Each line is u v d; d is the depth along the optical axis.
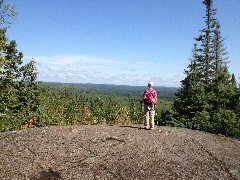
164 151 9.75
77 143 9.87
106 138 10.57
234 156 10.25
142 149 9.70
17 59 24.69
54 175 7.54
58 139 10.23
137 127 13.07
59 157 8.64
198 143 11.23
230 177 8.23
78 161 8.43
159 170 8.18
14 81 24.38
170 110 22.25
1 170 7.65
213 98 21.91
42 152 8.95
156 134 11.76
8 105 21.61
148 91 12.56
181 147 10.41
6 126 17.64
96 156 8.85
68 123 22.08
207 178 7.97
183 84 26.47
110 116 23.86
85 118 23.02
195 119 20.06
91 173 7.73
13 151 8.99
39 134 10.91
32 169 7.79
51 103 24.84
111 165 8.27
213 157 9.78
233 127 17.56
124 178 7.55
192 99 21.75
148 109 12.55
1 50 20.50
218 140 12.37
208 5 46.09
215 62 45.88
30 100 23.86
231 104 22.08
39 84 25.64
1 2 16.56
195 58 46.72
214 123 18.73
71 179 7.36
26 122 18.81
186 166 8.66
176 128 14.14
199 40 46.75
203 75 43.75
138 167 8.27
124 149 9.58
